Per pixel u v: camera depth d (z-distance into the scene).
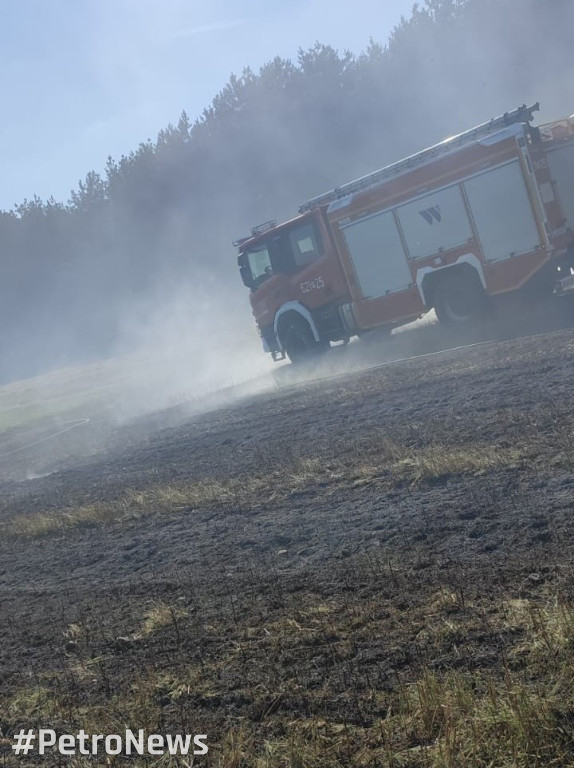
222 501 10.07
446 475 8.62
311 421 13.53
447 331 18.36
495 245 17.06
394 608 5.64
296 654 5.28
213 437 14.81
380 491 8.74
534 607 5.10
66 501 12.70
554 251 16.45
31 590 8.42
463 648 4.83
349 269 19.77
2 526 11.89
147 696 5.13
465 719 4.07
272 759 4.17
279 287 21.42
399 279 18.84
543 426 9.35
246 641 5.66
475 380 12.95
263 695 4.84
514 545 6.30
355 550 7.12
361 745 4.14
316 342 21.12
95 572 8.53
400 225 18.53
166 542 8.98
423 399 12.70
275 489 9.89
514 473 8.05
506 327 17.73
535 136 16.36
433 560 6.39
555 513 6.73
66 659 6.11
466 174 17.17
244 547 8.05
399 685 4.54
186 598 6.88
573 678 4.21
